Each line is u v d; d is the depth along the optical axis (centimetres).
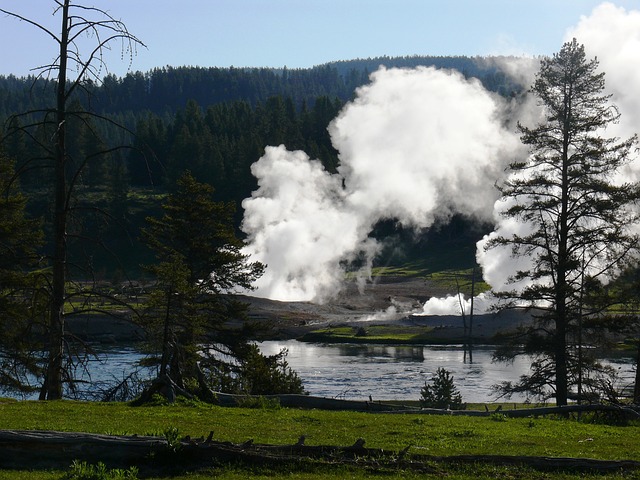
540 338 3922
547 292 3906
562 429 2206
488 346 8962
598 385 3797
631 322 3909
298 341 9675
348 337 9538
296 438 1773
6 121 2630
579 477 1441
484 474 1433
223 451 1441
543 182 3991
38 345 3444
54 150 2775
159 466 1405
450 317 10594
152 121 19725
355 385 6069
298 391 3738
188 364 3500
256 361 3875
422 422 2223
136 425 1870
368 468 1434
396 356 8131
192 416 2138
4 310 3553
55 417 1994
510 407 3931
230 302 4644
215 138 17225
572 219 3975
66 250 2809
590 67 4050
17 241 3938
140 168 17412
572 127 3997
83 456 1394
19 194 4181
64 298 2805
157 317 3472
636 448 1838
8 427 1750
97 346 7806
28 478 1275
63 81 2672
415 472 1430
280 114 19350
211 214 4597
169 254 4516
